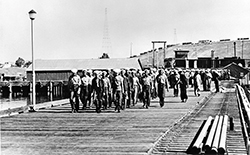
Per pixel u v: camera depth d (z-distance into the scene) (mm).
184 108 22562
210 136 10906
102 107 23750
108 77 21891
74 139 12312
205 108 23656
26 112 21172
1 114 20438
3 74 107062
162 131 13789
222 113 20625
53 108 23812
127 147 10852
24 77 104562
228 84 62062
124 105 21891
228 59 104062
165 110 21516
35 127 15117
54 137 12750
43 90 80625
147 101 23016
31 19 21578
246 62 103625
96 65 84875
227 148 10828
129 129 14375
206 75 40906
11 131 14133
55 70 84500
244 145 11305
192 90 43750
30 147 11047
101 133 13492
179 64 104625
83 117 18484
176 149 10805
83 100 22172
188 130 14398
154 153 10305
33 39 21859
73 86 20734
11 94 77250
